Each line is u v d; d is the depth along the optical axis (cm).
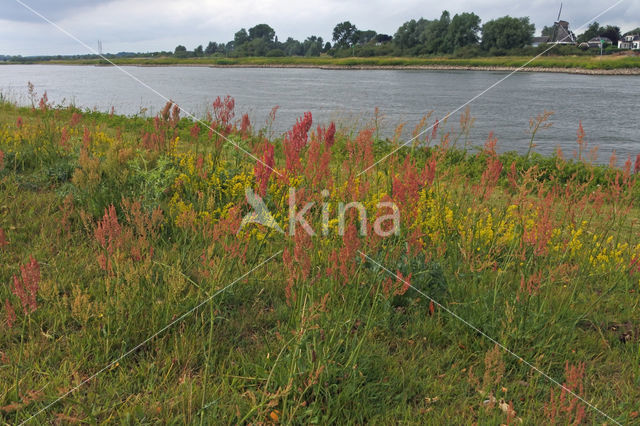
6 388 330
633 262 520
